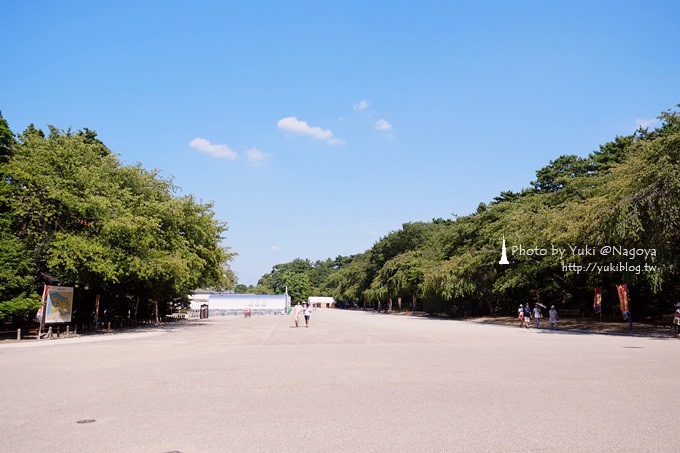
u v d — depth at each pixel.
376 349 20.78
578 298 47.62
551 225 37.09
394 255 104.75
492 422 8.06
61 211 29.08
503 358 16.91
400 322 50.69
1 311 25.09
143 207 35.66
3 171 27.03
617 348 20.58
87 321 39.34
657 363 15.26
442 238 71.75
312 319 59.62
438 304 70.31
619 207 27.30
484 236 54.47
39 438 7.26
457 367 14.60
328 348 21.47
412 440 7.09
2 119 29.31
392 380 12.27
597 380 12.04
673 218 25.64
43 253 28.89
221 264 53.31
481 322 50.88
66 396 10.40
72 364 15.93
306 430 7.64
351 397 10.15
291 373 13.59
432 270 59.84
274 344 23.95
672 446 6.75
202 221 44.97
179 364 15.83
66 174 29.59
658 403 9.39
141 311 51.06
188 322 54.34
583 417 8.34
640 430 7.53
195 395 10.45
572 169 61.62
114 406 9.40
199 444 6.95
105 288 36.56
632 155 33.56
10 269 25.56
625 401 9.58
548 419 8.23
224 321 57.34
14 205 27.33
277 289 155.88
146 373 13.75
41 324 27.58
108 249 29.62
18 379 12.71
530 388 11.01
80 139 34.62
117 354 19.23
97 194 30.53
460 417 8.41
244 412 8.87
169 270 35.69
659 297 39.69
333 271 189.12
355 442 7.01
